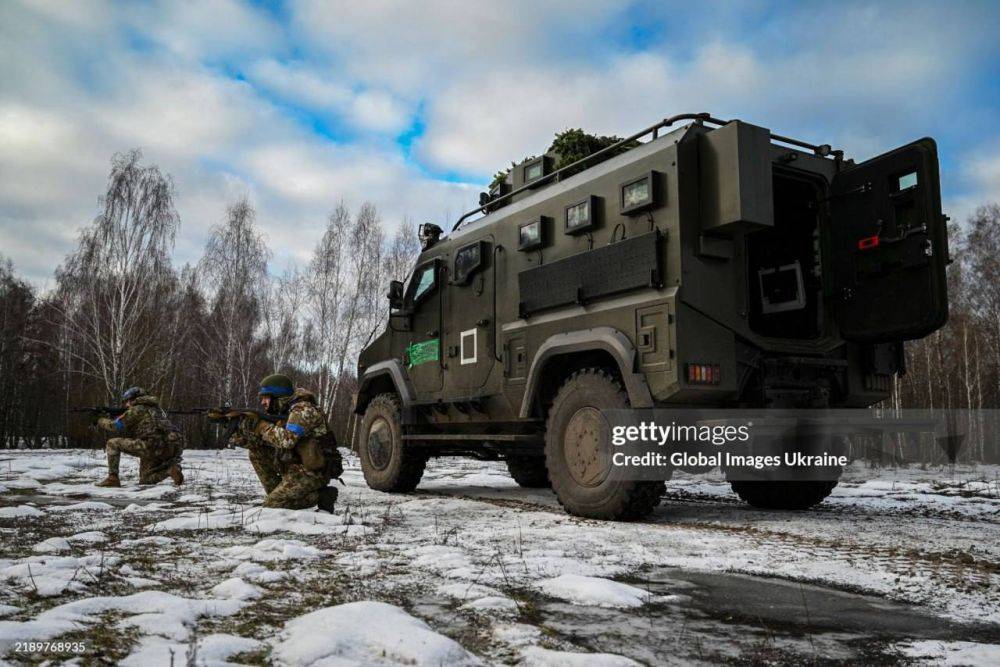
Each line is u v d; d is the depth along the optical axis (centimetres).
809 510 660
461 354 773
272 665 203
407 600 289
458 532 480
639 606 288
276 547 396
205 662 196
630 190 571
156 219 2630
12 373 3036
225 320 2883
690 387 520
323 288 2931
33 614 252
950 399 2352
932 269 536
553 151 797
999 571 364
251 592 290
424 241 888
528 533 476
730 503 741
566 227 634
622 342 556
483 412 749
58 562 338
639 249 554
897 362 631
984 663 220
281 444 559
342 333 2938
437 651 208
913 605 298
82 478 948
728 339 545
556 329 636
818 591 321
